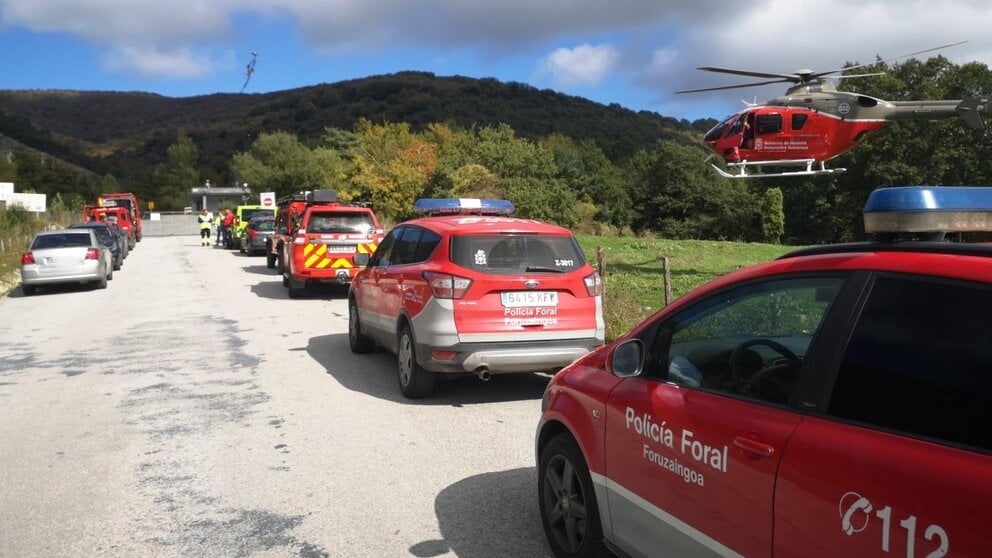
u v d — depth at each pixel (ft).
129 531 14.02
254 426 21.01
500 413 22.25
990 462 6.07
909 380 7.00
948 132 153.99
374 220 53.21
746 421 8.46
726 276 10.23
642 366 10.60
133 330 39.40
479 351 21.43
